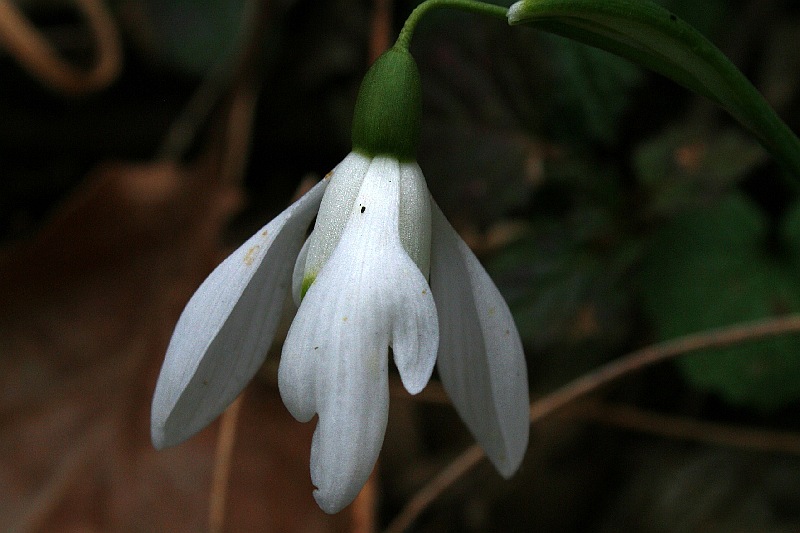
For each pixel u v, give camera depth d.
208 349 0.13
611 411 0.19
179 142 0.22
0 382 0.18
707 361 0.18
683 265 0.19
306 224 0.13
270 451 0.18
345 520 0.17
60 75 0.22
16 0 0.24
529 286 0.19
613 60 0.19
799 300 0.18
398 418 0.21
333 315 0.12
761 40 0.22
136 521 0.18
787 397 0.18
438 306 0.14
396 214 0.13
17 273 0.19
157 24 0.23
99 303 0.19
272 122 0.22
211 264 0.19
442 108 0.19
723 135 0.19
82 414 0.18
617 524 0.20
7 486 0.18
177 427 0.13
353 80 0.22
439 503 0.20
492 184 0.19
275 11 0.22
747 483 0.19
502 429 0.13
